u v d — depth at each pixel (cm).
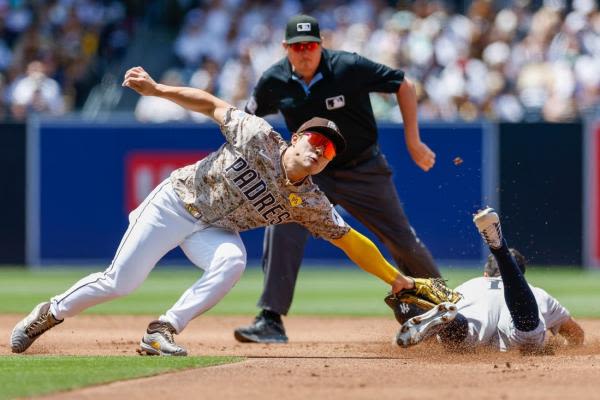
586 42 6588
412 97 2873
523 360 2403
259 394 1867
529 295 2433
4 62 7325
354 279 5472
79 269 5875
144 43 7462
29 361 2309
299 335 3275
